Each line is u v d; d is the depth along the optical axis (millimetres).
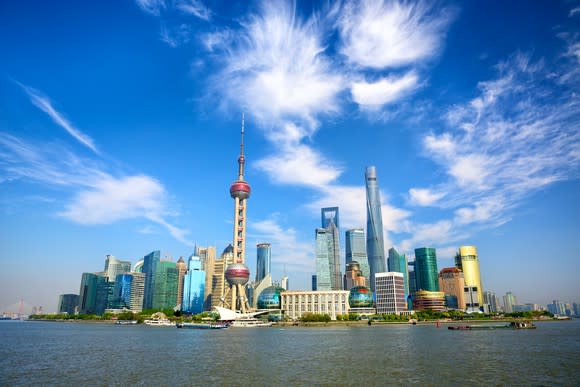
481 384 105500
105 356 167250
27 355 172875
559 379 111500
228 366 136125
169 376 117875
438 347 196500
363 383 107125
